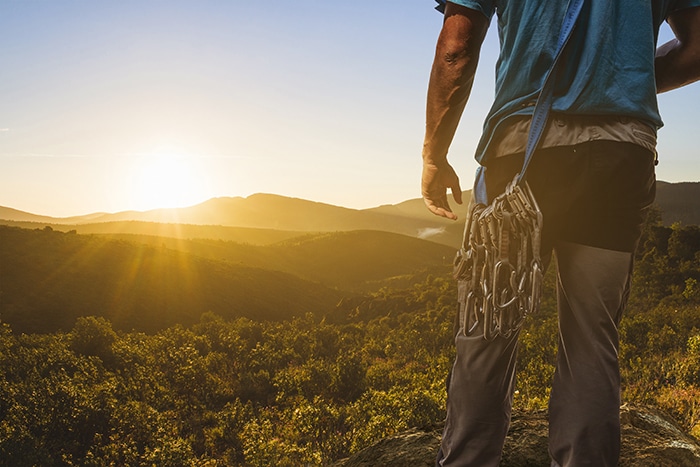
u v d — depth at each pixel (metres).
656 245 71.69
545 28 1.18
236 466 34.34
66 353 60.38
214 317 110.31
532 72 1.20
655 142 1.22
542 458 2.00
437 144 1.33
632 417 2.22
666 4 1.30
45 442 37.56
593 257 1.25
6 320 125.00
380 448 2.22
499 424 1.38
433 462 2.04
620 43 1.17
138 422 39.38
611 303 1.28
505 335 1.22
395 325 120.56
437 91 1.26
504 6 1.23
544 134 1.18
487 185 1.29
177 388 56.84
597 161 1.16
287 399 47.31
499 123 1.24
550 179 1.20
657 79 1.45
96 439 37.22
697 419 11.58
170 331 80.81
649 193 1.24
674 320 37.84
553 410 1.37
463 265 1.28
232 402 54.25
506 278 1.19
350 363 48.97
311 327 116.75
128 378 57.47
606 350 1.30
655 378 19.22
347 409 24.88
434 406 22.33
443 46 1.22
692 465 1.96
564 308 1.34
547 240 1.28
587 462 1.30
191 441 39.81
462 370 1.36
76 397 40.28
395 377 49.91
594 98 1.14
